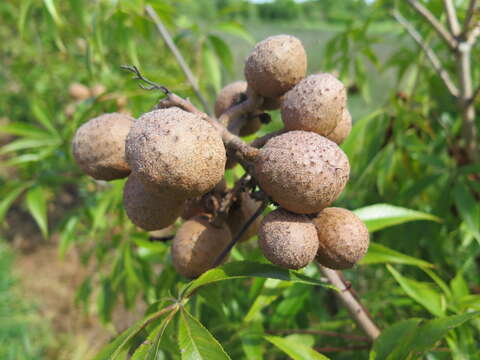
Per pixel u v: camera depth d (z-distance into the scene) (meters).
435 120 0.41
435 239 0.32
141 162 0.14
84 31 0.34
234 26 0.37
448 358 0.24
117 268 0.37
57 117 0.77
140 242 0.34
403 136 0.35
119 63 0.67
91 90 0.53
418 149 0.35
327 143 0.16
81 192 0.62
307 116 0.16
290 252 0.15
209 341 0.15
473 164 0.32
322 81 0.17
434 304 0.23
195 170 0.15
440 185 0.37
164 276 0.32
